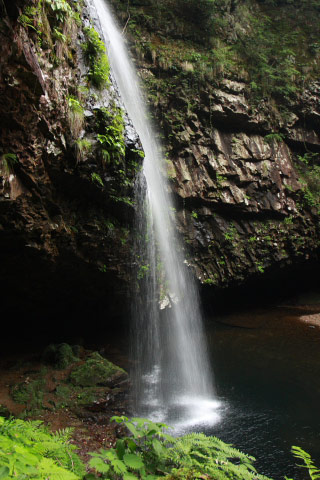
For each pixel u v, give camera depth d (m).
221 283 12.38
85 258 7.35
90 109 6.28
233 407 6.68
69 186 6.31
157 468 2.23
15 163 5.00
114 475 2.12
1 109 4.37
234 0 13.70
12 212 5.46
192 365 8.73
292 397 7.09
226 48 12.59
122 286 8.61
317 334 11.12
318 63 14.38
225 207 12.00
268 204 12.60
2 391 6.07
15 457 1.48
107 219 7.27
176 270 10.86
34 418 5.49
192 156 11.34
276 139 13.06
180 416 6.31
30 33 4.47
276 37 14.60
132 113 10.15
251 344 10.24
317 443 5.56
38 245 6.24
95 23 7.67
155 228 9.85
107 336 9.98
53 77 5.20
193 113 11.38
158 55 11.26
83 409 5.98
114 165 6.59
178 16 12.17
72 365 7.14
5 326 8.70
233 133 12.27
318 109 13.77
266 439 5.64
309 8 15.63
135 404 6.65
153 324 10.02
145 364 8.74
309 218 13.55
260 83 12.69
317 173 13.85
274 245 13.00
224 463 2.42
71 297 8.37
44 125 5.10
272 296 15.48
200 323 12.17
